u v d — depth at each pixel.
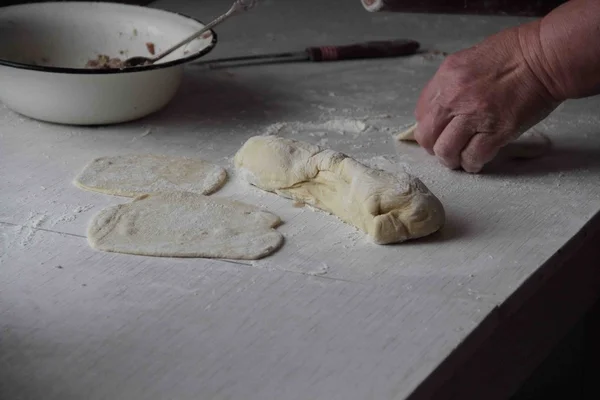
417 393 0.76
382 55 1.66
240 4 1.30
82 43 1.43
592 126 1.36
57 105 1.25
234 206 1.07
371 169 1.04
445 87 1.16
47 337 0.82
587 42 1.09
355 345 0.82
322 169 1.08
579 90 1.14
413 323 0.85
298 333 0.83
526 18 1.90
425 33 1.80
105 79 1.22
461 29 1.83
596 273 1.22
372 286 0.92
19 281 0.91
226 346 0.81
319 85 1.51
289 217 1.06
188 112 1.38
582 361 1.62
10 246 0.98
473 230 1.04
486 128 1.15
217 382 0.76
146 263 0.95
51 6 1.41
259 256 0.96
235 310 0.87
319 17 1.89
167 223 1.02
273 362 0.79
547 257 0.98
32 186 1.12
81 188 1.11
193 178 1.14
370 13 1.92
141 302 0.88
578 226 1.06
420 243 1.01
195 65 1.58
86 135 1.28
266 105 1.42
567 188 1.16
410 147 1.28
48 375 0.76
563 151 1.27
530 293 0.95
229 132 1.31
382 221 0.99
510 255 0.99
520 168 1.22
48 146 1.24
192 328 0.84
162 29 1.40
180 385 0.76
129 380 0.76
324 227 1.04
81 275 0.92
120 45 1.44
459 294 0.90
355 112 1.40
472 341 0.84
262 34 1.77
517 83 1.14
